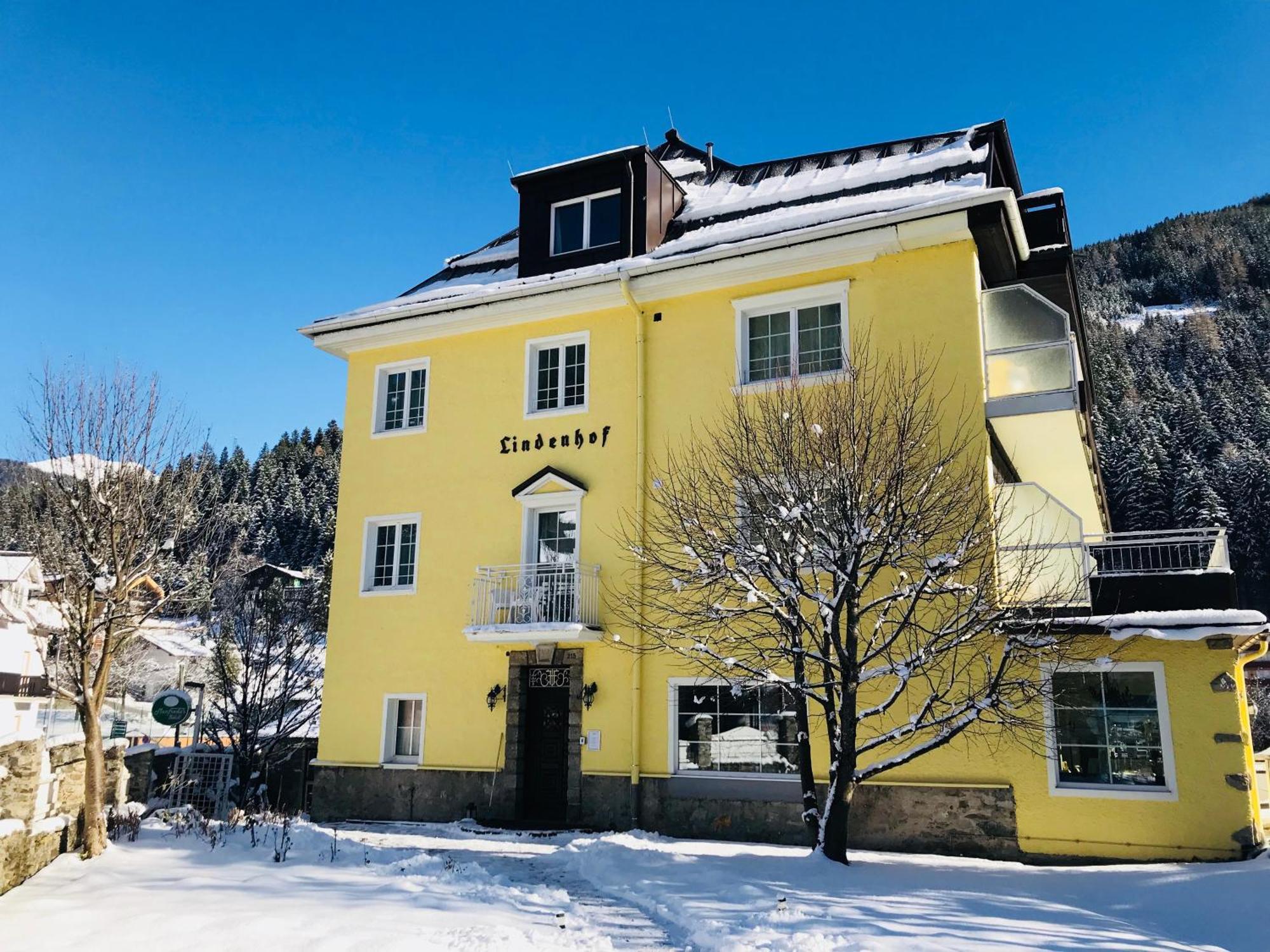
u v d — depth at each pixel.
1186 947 7.51
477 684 17.00
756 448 13.16
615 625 16.02
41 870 9.58
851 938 7.44
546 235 18.58
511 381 18.03
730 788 14.70
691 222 18.25
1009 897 9.35
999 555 13.05
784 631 12.27
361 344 19.41
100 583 10.88
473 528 17.72
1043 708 12.80
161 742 33.56
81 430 11.66
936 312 14.73
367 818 17.30
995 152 17.36
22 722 28.72
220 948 6.98
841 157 18.78
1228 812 11.72
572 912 8.97
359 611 18.34
